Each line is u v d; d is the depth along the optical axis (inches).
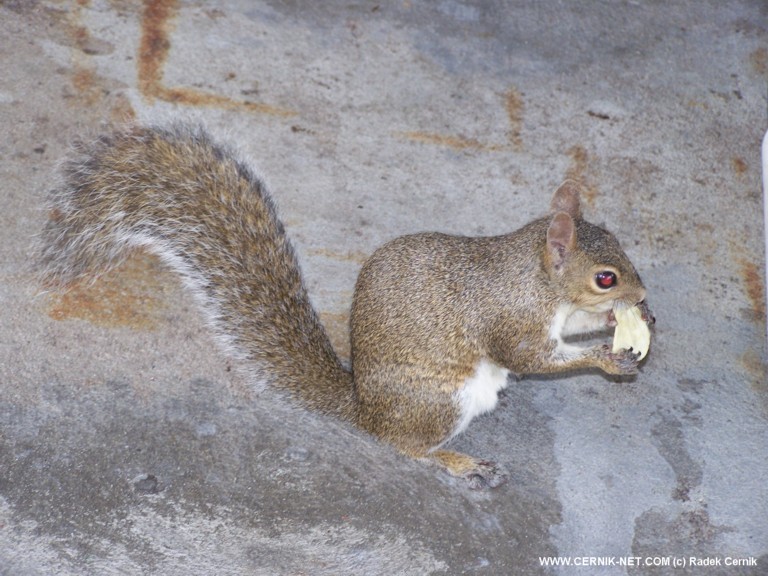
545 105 534.9
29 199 427.8
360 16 565.0
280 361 384.8
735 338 442.3
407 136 502.9
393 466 373.4
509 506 368.5
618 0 612.1
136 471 353.4
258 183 415.2
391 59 542.9
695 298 455.5
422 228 461.1
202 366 391.2
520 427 399.5
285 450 370.0
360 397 371.9
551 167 502.3
